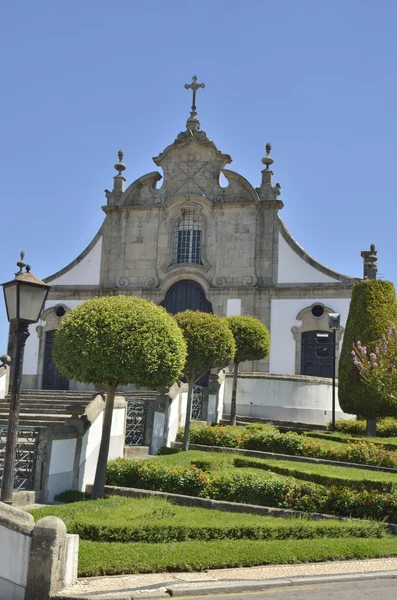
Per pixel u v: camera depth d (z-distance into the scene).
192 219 26.41
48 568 6.72
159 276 26.12
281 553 8.41
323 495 11.10
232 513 10.51
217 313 25.08
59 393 19.25
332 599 6.95
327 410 21.14
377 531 10.01
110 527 8.62
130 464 12.22
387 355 14.55
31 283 8.97
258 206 25.38
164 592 6.85
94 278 26.84
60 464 11.46
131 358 10.88
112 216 27.06
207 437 16.12
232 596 6.98
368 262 23.34
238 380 21.16
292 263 24.73
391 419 20.66
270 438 15.62
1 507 7.20
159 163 26.89
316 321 23.98
